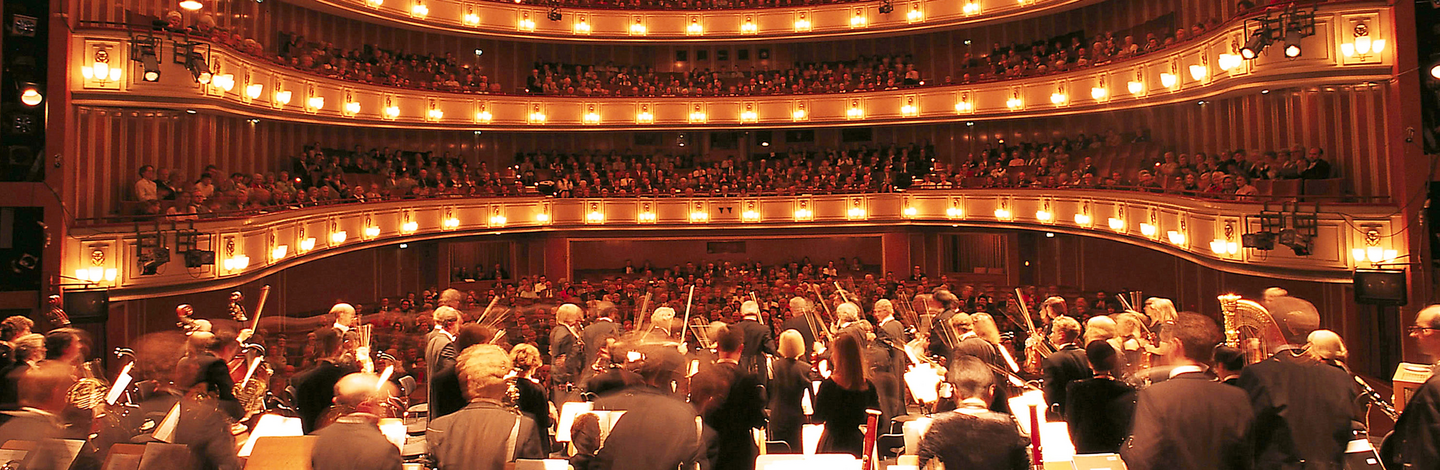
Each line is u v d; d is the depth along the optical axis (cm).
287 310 2481
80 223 1597
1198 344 522
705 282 2877
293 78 2177
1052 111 2606
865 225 2991
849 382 687
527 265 3181
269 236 1891
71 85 1558
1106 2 2727
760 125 3058
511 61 3241
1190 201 1798
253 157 2312
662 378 579
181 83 1652
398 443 654
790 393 794
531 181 3030
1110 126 2695
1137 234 2083
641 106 3064
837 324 1034
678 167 3200
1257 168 1700
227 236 1709
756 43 3306
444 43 3095
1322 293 1825
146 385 721
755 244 3344
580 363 1023
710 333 1028
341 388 520
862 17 3017
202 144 2025
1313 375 599
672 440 551
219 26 2123
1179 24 2419
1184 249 1845
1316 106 1716
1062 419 761
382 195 2581
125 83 1592
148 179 1672
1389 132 1513
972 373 534
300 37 2445
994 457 499
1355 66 1517
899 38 3241
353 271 2805
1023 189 2627
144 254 1541
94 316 1508
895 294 2614
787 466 586
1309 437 585
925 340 1142
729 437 661
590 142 3325
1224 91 1766
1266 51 1612
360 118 2506
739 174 3116
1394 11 1482
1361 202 1509
